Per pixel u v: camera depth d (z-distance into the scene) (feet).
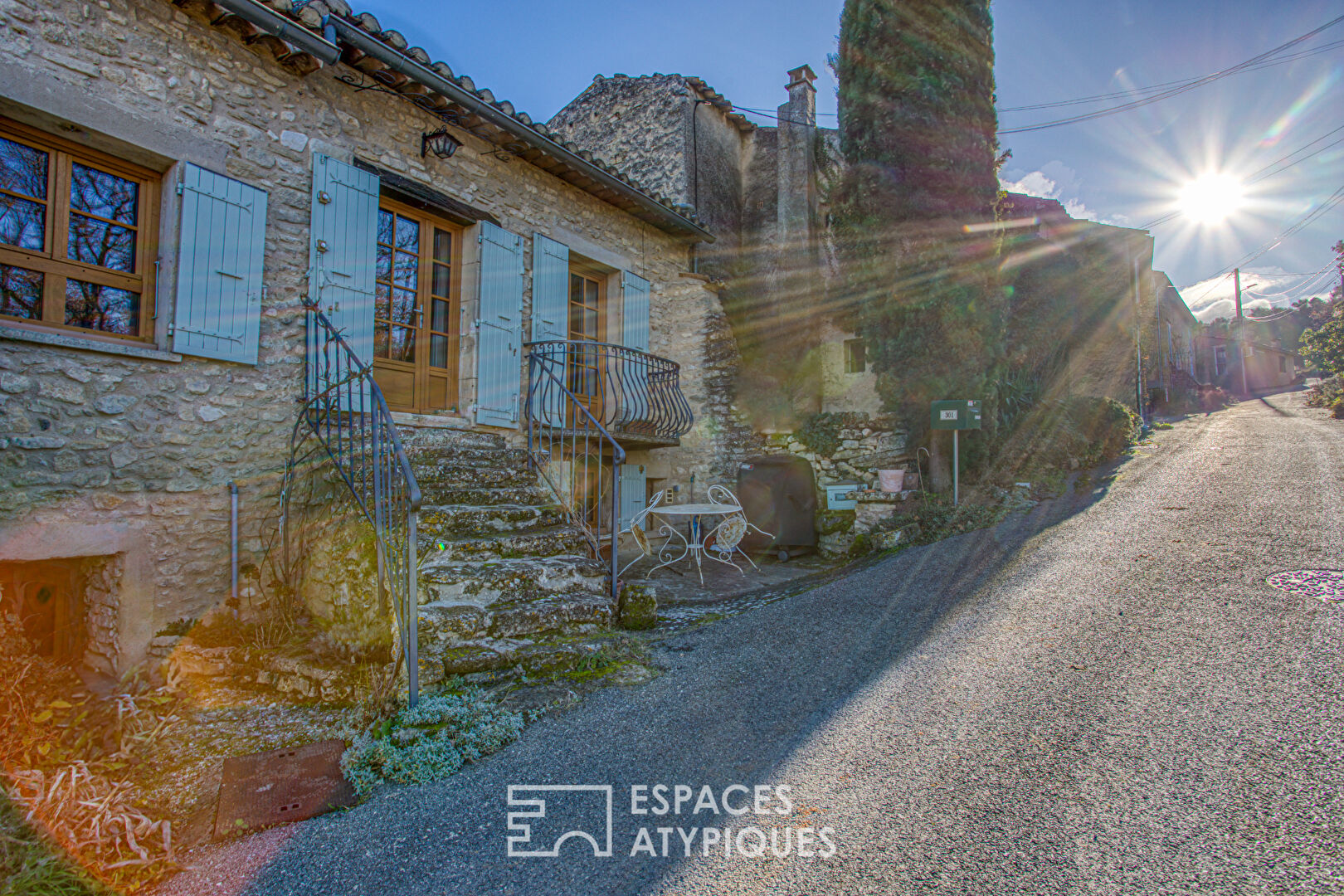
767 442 26.58
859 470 23.99
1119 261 47.11
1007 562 16.03
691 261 27.32
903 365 24.39
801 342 27.45
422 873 6.08
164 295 12.60
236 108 13.64
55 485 11.19
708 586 18.29
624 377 22.90
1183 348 82.12
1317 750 6.98
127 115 11.97
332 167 15.05
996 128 25.13
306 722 9.62
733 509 18.86
